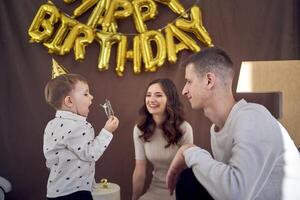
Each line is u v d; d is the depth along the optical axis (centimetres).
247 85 179
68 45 201
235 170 80
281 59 209
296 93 178
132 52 206
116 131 213
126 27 211
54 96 151
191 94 97
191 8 203
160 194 172
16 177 215
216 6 210
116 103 212
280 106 182
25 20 210
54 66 197
